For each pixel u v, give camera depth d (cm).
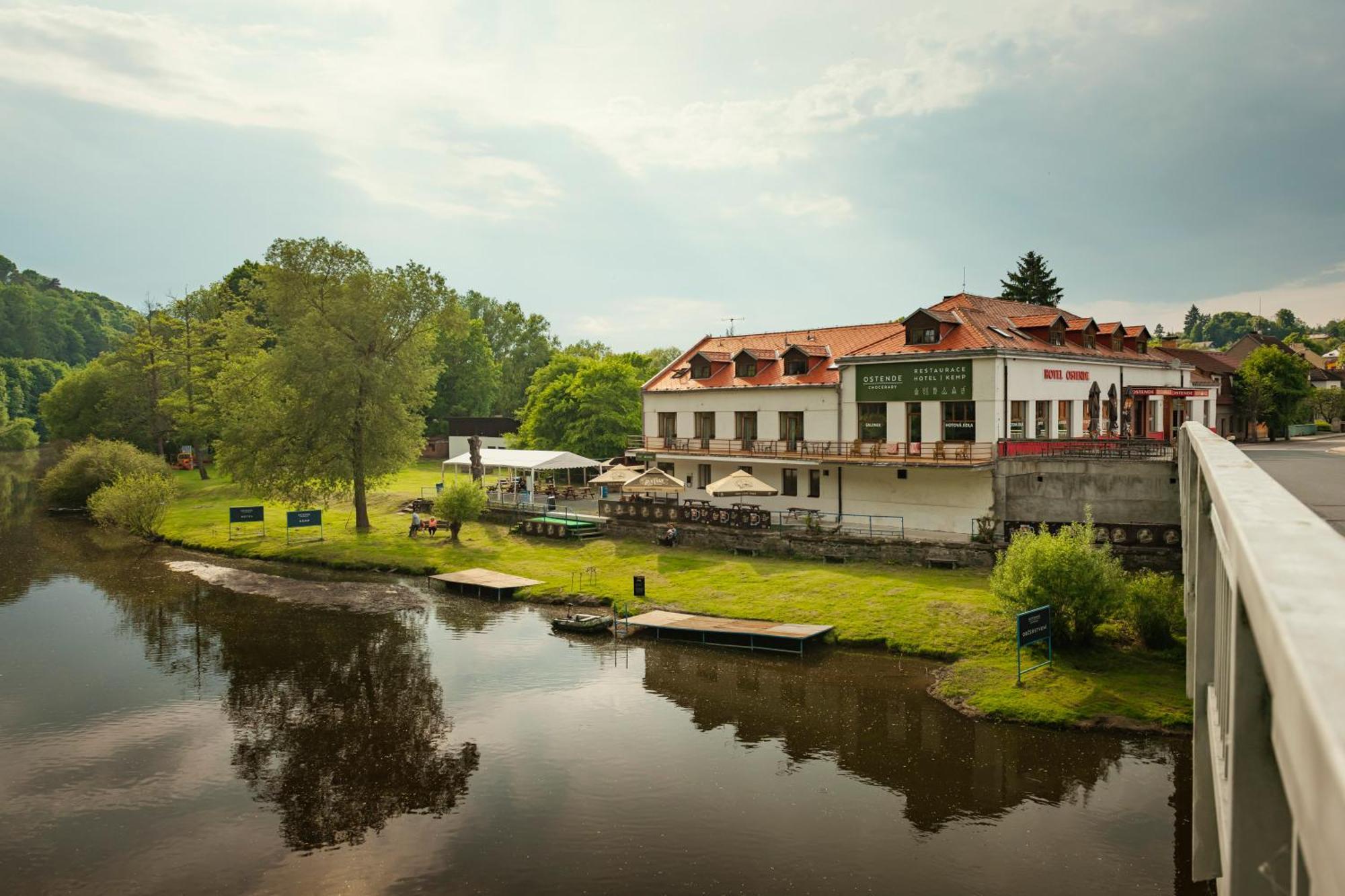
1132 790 1992
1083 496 3662
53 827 1936
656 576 3962
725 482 4347
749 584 3706
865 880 1688
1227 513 360
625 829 1892
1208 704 734
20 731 2455
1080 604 2731
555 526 4912
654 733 2389
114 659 3078
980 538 3769
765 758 2220
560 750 2292
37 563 4741
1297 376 6681
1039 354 4131
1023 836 1825
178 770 2211
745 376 5059
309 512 5303
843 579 3644
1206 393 5469
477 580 4053
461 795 2066
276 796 2072
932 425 4144
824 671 2817
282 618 3603
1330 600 194
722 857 1778
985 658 2798
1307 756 138
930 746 2256
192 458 8975
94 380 9250
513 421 9212
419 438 5684
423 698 2678
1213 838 763
